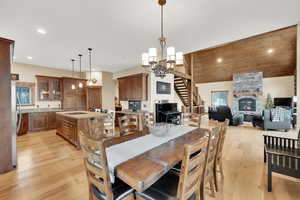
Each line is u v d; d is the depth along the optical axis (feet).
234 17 7.59
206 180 4.77
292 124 19.24
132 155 4.51
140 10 7.01
